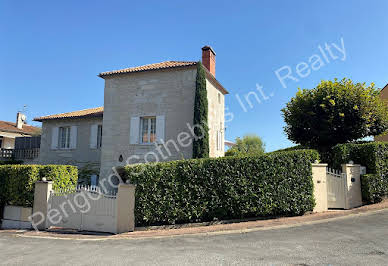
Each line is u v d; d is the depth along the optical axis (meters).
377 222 7.02
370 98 10.62
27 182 9.27
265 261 4.60
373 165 9.24
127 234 7.73
